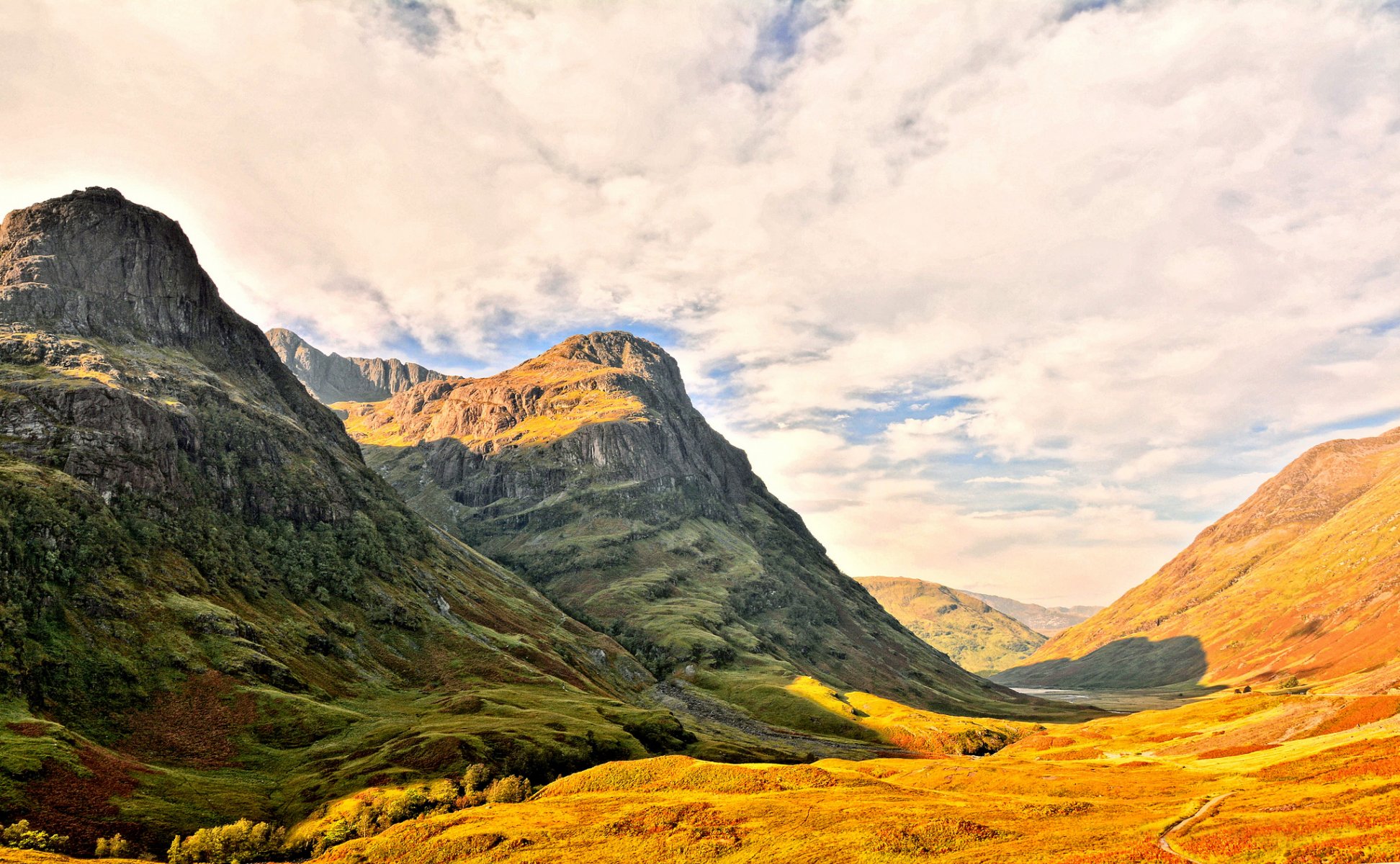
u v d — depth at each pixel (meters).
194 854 107.25
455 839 84.38
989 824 79.12
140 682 161.62
